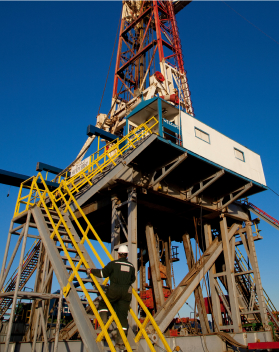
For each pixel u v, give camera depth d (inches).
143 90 1213.7
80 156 1115.3
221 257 981.2
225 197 951.0
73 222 928.3
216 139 867.4
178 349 565.0
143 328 231.0
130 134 697.6
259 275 881.5
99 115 1277.1
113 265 244.8
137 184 703.1
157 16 1283.2
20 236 406.9
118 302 241.3
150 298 850.8
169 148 714.2
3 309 639.8
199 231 1024.2
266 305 867.4
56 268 304.7
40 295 347.6
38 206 400.5
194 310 750.5
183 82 1299.2
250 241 937.5
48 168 984.3
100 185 583.8
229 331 826.2
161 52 1224.2
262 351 666.2
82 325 245.9
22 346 419.8
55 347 326.6
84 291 255.3
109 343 206.7
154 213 884.6
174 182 824.3
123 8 1482.5
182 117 807.7
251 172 924.0
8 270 398.9
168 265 960.9
